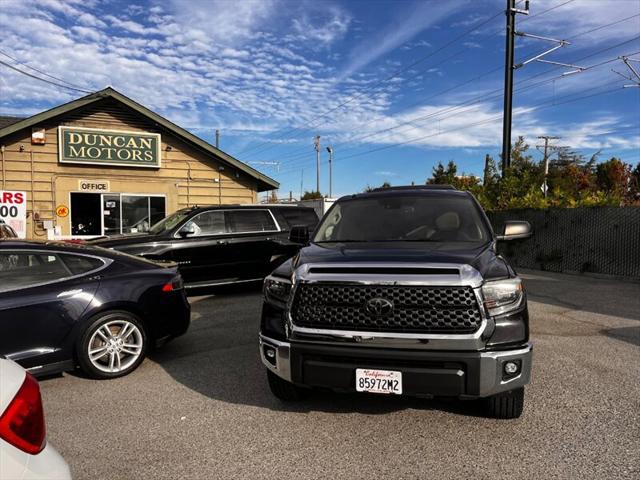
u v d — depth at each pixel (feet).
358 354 10.23
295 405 12.93
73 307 14.78
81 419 12.23
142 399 13.55
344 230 14.65
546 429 11.28
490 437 10.93
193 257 28.09
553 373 15.21
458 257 10.95
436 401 13.00
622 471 9.40
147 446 10.75
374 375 10.22
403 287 10.23
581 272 42.50
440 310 10.03
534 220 47.88
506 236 15.06
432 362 9.98
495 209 54.54
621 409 12.39
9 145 40.01
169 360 17.16
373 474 9.46
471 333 9.87
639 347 18.25
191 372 15.83
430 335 9.93
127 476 9.52
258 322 22.77
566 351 17.71
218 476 9.47
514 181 55.52
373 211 15.26
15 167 40.29
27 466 5.42
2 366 6.11
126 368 15.55
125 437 11.19
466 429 11.35
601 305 27.07
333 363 10.50
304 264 11.35
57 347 14.57
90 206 43.29
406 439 10.89
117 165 43.98
